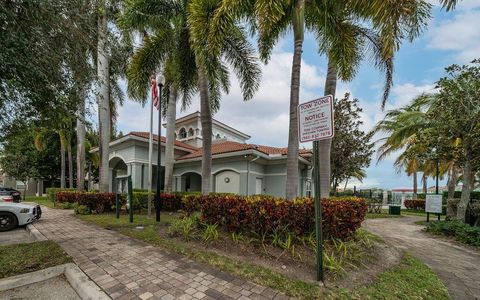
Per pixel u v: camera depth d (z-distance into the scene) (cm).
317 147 389
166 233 664
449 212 1265
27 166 2688
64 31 518
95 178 3488
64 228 775
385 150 2030
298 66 708
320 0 729
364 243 570
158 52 1077
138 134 1691
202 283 374
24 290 375
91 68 634
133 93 1109
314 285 367
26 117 553
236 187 1559
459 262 584
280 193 1595
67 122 675
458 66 917
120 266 438
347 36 769
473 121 909
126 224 823
